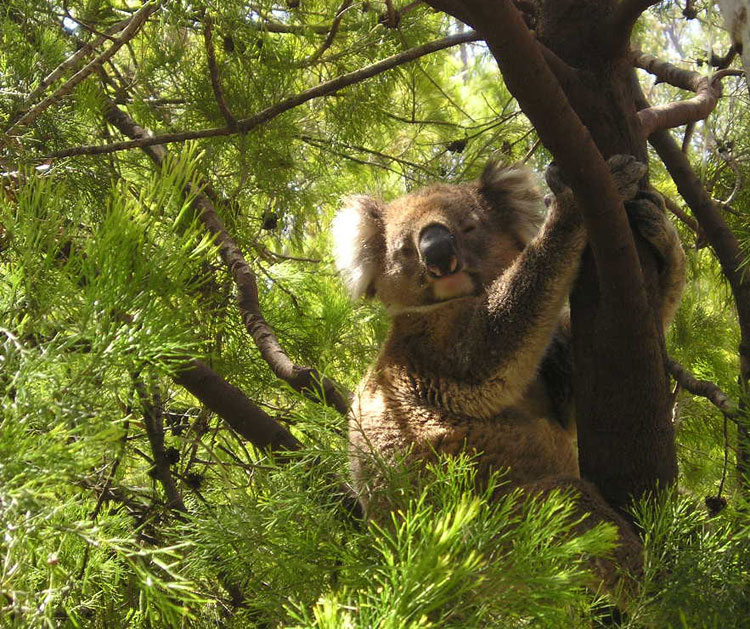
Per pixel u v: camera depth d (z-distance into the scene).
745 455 4.06
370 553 3.29
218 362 6.96
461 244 6.18
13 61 6.72
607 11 4.84
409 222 6.30
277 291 8.12
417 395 5.84
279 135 7.57
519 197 6.65
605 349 4.43
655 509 3.97
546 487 4.62
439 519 2.74
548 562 2.84
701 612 3.16
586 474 4.70
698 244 7.28
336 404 5.70
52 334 2.82
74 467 2.41
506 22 3.51
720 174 8.12
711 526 3.76
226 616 5.10
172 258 2.84
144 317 2.74
